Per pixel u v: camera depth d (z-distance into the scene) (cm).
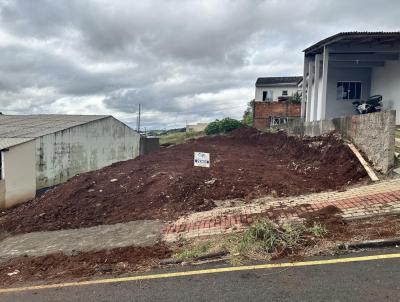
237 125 3409
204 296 439
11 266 675
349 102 2075
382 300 388
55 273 600
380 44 1711
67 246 757
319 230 590
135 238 741
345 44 1712
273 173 1222
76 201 1216
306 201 792
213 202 961
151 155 2127
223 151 2039
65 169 2261
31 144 1844
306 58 2111
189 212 909
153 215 935
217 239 640
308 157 1459
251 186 1048
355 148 1099
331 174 1073
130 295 468
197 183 1130
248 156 1798
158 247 659
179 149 2277
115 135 2833
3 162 1670
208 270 520
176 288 472
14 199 1730
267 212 752
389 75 1853
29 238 913
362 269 464
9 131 2206
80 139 2411
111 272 567
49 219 1081
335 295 408
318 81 1969
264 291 435
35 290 530
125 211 1021
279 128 2498
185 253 589
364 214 637
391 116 883
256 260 530
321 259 508
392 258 487
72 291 506
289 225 621
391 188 745
